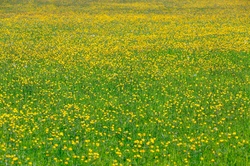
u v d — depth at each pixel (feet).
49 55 85.40
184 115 53.72
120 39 102.83
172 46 94.17
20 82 67.31
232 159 41.93
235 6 166.09
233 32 110.52
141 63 80.18
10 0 183.11
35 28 118.11
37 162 40.27
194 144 44.75
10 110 54.39
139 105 57.36
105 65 78.07
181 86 66.18
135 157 41.73
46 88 64.85
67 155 42.06
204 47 92.48
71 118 52.16
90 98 60.18
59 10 157.99
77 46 94.58
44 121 50.65
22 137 45.80
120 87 65.57
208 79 69.87
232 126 50.21
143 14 146.41
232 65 78.43
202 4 174.50
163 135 47.09
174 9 160.35
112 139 46.03
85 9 160.76
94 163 40.16
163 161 41.39
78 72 73.41
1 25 122.72
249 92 63.31
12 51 89.04
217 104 57.98
